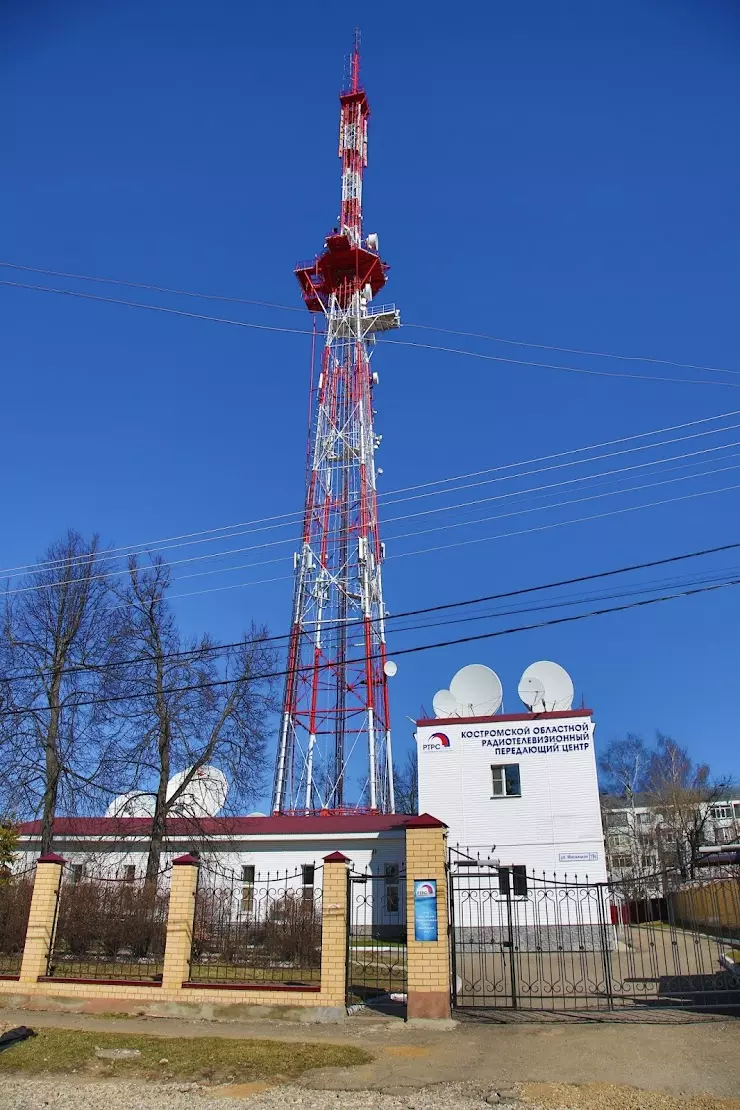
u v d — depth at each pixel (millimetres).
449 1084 10148
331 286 43156
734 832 57438
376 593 37125
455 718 29922
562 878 27344
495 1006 14617
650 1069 10562
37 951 15734
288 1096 9719
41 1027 13336
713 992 14891
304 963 17891
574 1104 9258
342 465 39375
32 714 29969
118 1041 12125
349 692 36750
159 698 31500
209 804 33125
